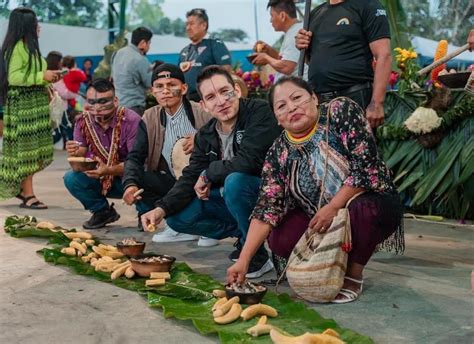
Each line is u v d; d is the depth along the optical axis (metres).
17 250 3.68
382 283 3.00
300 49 3.62
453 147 4.62
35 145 5.18
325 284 2.61
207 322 2.37
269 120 3.12
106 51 9.16
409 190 5.03
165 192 3.97
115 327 2.41
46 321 2.48
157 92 3.81
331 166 2.64
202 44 5.40
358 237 2.64
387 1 6.43
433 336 2.28
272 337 2.12
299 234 2.79
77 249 3.51
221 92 3.12
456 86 3.24
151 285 2.88
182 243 4.01
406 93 4.96
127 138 4.35
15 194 5.21
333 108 2.64
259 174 3.14
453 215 4.80
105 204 4.48
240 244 3.43
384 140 5.06
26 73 5.05
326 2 3.65
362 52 3.47
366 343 2.15
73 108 9.95
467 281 3.04
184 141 3.67
